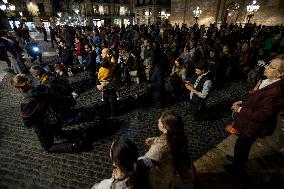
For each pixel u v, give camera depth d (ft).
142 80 29.81
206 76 16.02
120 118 19.03
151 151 6.74
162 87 20.24
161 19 160.15
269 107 8.68
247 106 9.55
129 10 180.34
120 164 5.00
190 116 19.49
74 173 12.36
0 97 23.95
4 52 34.14
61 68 21.01
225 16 98.78
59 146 13.79
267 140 15.19
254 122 9.27
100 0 163.84
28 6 143.02
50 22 152.25
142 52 38.22
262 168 12.41
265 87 8.93
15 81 11.29
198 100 17.06
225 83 29.14
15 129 17.24
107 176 12.18
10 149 14.55
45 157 13.74
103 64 17.42
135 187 5.41
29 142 15.43
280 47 44.19
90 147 14.83
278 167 12.51
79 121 18.31
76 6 157.58
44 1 147.64
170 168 6.91
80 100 23.15
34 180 11.80
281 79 8.64
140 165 5.82
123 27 71.72
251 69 30.60
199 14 106.11
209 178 11.69
